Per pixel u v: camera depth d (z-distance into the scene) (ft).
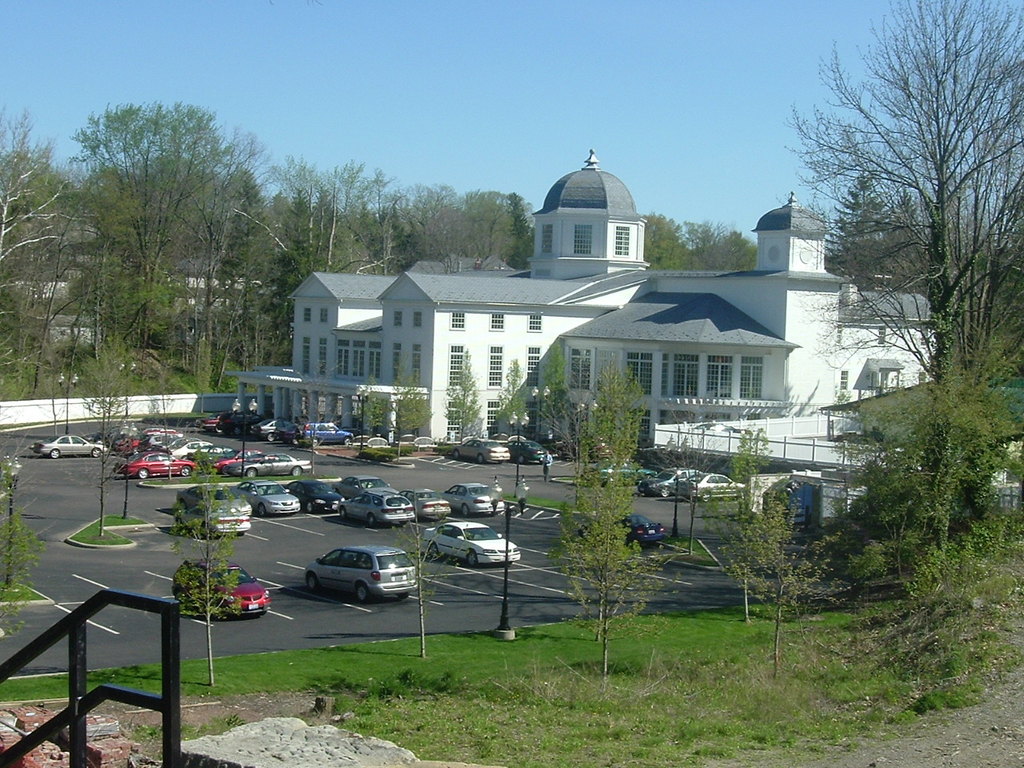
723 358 222.28
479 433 233.76
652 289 253.65
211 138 321.32
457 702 73.36
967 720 64.18
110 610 99.19
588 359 234.99
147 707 20.35
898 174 130.82
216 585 81.61
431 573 119.85
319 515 156.97
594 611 104.99
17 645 86.43
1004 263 128.67
